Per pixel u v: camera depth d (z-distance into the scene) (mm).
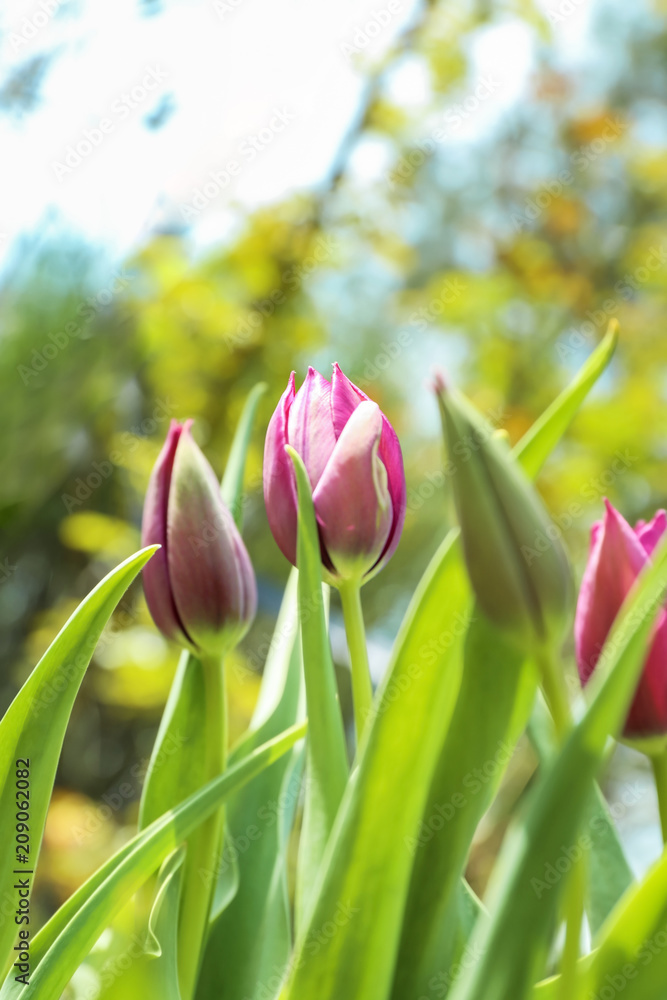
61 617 2156
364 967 497
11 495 2010
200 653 587
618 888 581
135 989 525
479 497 476
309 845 544
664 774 517
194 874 564
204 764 612
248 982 596
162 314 2066
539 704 594
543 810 465
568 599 479
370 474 548
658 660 511
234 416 2201
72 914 538
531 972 464
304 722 556
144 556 525
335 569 552
